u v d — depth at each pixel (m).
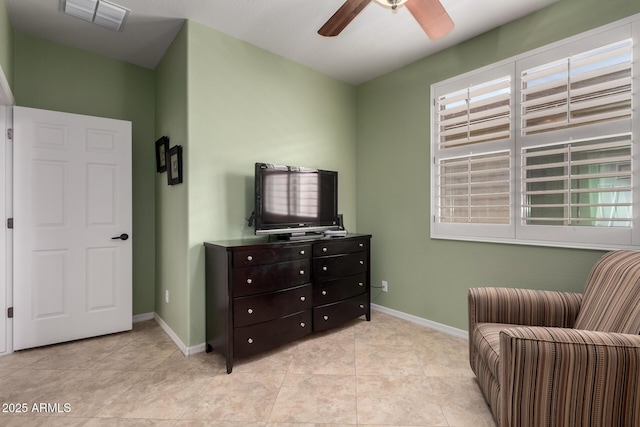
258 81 2.81
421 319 3.00
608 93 1.97
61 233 2.55
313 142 3.25
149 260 3.20
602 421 1.16
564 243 2.14
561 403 1.19
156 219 3.18
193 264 2.41
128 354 2.38
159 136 3.07
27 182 2.42
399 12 2.29
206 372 2.10
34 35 2.61
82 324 2.63
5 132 2.35
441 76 2.85
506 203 2.44
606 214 2.00
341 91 3.52
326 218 3.00
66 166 2.57
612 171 1.97
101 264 2.72
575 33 2.09
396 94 3.24
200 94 2.45
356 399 1.80
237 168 2.67
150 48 2.83
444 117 2.86
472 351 1.90
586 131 2.05
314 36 2.63
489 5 2.20
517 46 2.36
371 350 2.44
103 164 2.73
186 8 2.25
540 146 2.26
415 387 1.92
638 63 1.86
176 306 2.61
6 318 2.36
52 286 2.52
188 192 2.39
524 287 2.34
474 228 2.61
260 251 2.26
